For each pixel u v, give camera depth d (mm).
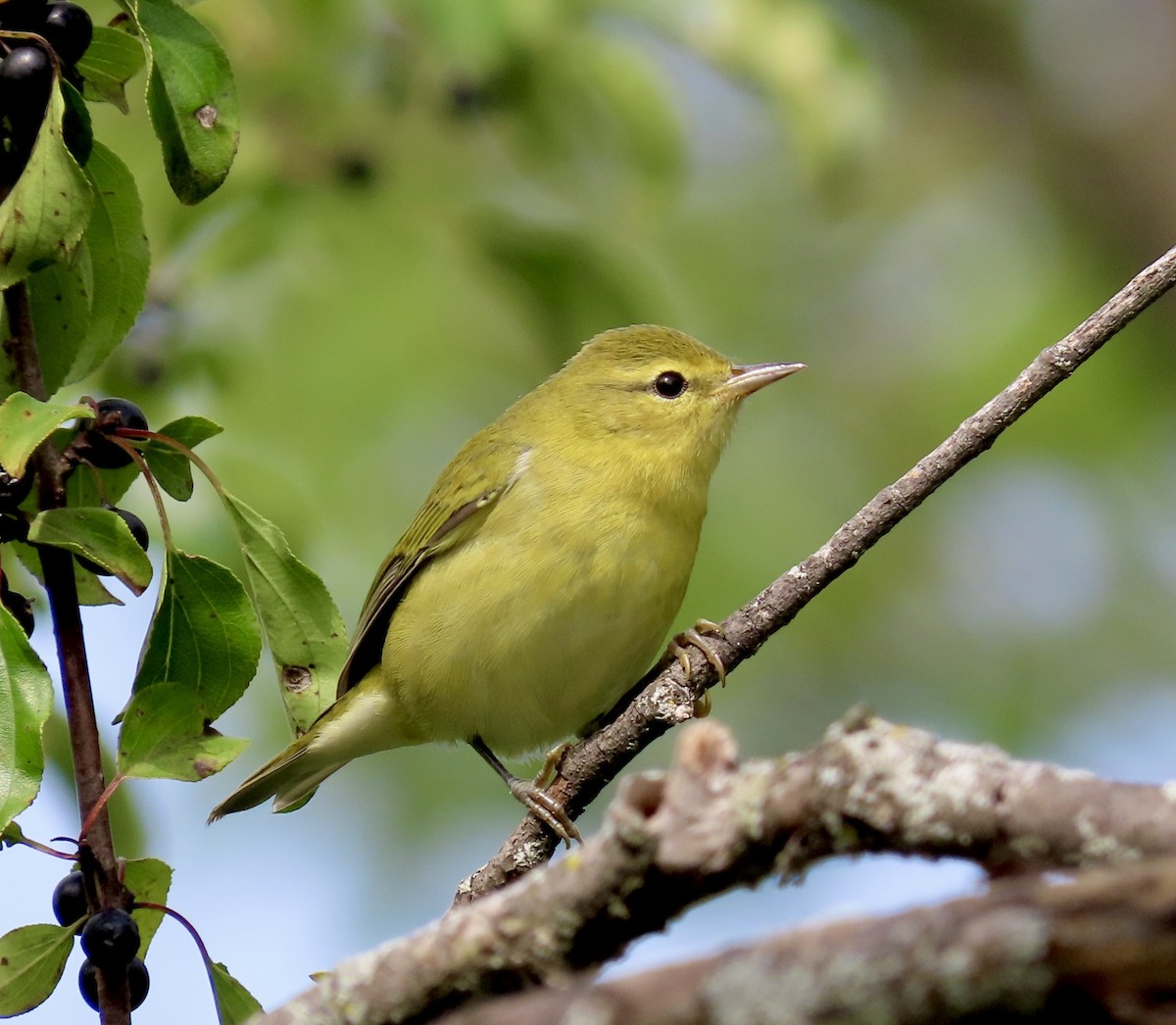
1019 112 18672
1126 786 4250
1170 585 16828
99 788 6207
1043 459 17266
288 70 11609
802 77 11227
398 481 14883
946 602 16688
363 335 13438
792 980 3703
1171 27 18438
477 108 11766
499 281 12172
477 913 4805
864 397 17781
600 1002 3906
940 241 18781
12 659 6008
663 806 4527
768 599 7602
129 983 6121
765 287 18438
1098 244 18156
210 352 11445
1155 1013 3393
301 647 7215
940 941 3559
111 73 7066
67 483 7461
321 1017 4914
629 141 11781
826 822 4422
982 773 4340
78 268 7125
